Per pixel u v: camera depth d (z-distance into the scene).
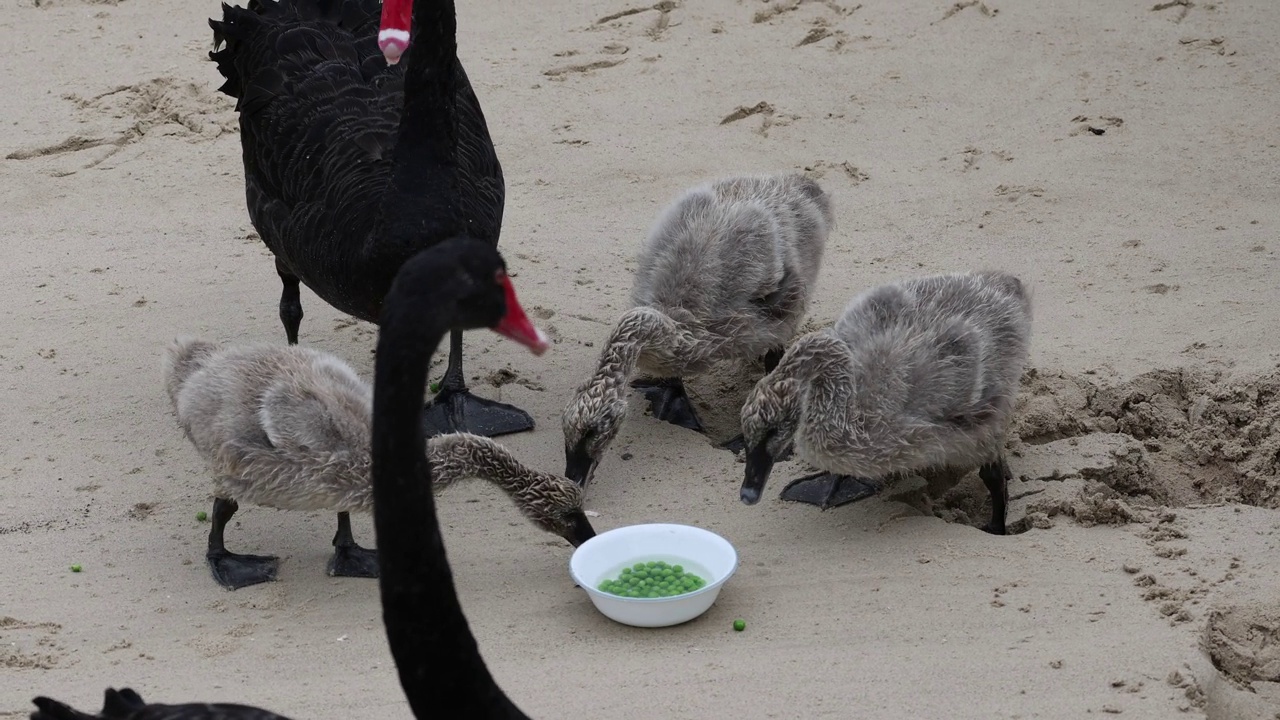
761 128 5.32
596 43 5.81
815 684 3.95
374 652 4.04
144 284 4.86
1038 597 4.09
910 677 3.95
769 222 4.47
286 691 3.96
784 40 5.78
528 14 6.10
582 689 3.95
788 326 4.54
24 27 6.03
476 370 4.63
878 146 5.25
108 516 4.30
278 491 4.11
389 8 4.21
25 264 4.91
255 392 4.11
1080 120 5.29
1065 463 4.34
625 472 4.39
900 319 4.27
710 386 4.64
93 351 4.66
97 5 6.25
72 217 5.06
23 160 5.24
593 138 5.31
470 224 4.38
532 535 4.27
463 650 3.57
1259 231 4.89
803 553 4.21
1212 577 4.11
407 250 4.30
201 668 4.01
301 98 4.50
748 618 4.08
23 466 4.39
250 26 4.61
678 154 5.24
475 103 4.61
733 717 3.90
